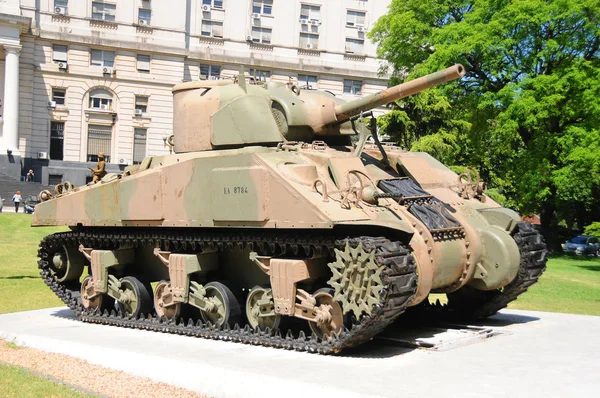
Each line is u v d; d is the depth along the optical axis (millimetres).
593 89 31766
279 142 13859
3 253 31125
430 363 11312
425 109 35625
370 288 11000
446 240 12938
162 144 56656
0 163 51812
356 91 60875
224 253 14711
